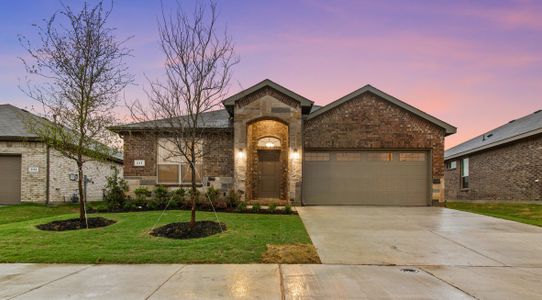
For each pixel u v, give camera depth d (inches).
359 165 563.8
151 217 390.6
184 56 325.1
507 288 177.8
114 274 197.2
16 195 609.0
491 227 356.2
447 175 965.8
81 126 344.2
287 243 271.3
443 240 295.3
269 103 524.1
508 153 677.9
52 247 256.1
